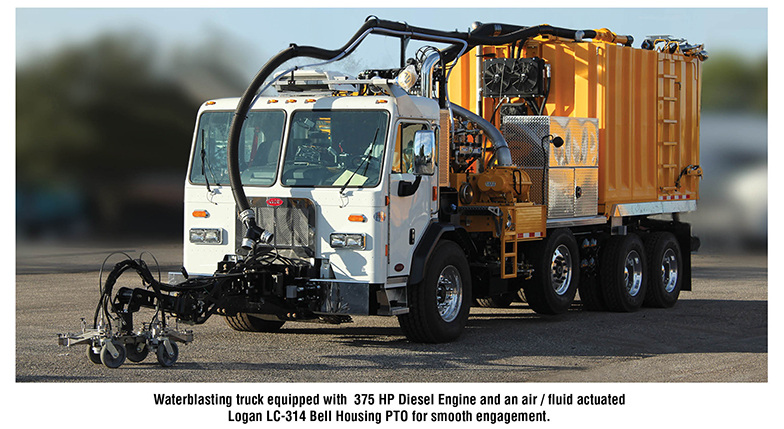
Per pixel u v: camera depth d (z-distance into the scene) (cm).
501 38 1424
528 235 1322
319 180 1100
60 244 2619
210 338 1204
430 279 1148
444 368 1029
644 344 1201
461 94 1522
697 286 1928
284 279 1091
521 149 1381
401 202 1107
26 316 1366
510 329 1313
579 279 1498
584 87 1481
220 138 1155
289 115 1126
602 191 1504
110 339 974
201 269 1148
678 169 1723
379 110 1098
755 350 1162
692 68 1761
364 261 1077
